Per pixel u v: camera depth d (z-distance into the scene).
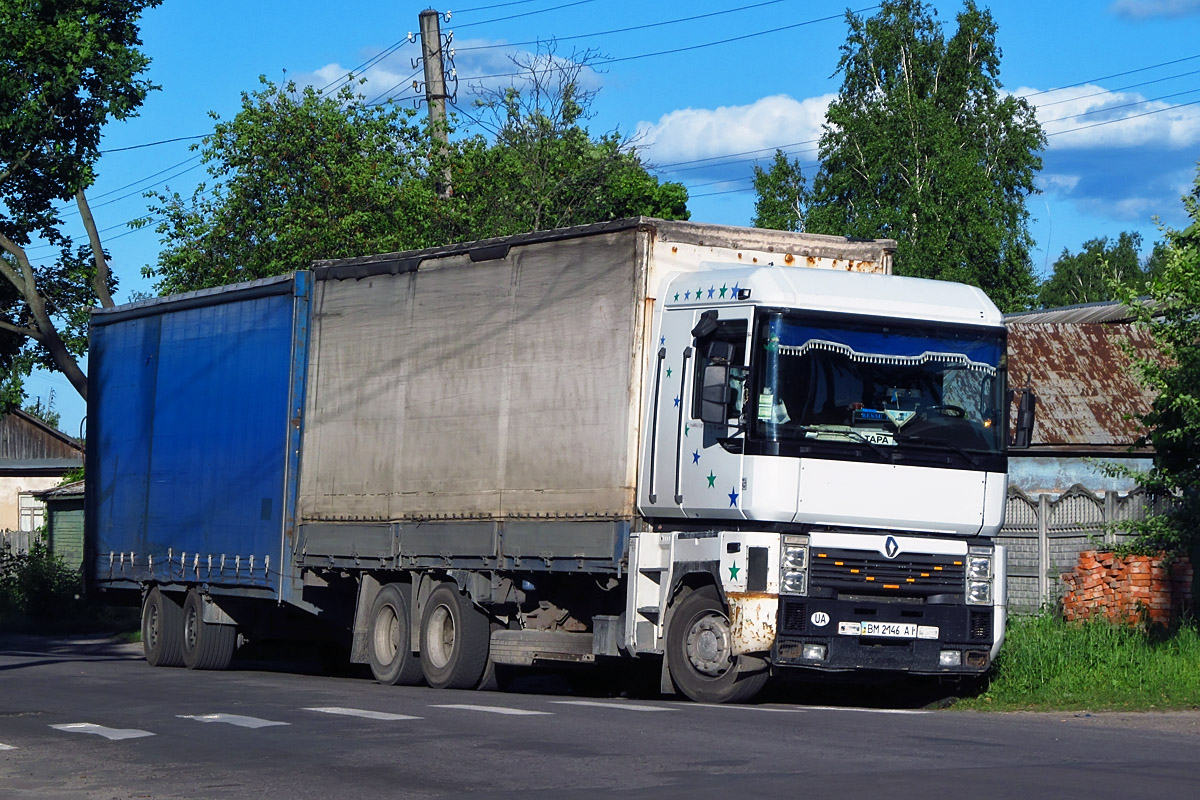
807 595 12.73
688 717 11.45
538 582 15.34
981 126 53.88
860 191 53.44
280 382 18.78
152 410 21.91
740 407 12.80
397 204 30.08
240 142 30.03
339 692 15.05
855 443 12.90
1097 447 29.84
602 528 14.05
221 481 19.94
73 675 18.47
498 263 15.72
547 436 14.80
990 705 13.68
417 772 8.83
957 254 51.38
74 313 33.78
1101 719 12.08
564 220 35.38
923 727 10.82
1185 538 16.53
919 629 13.08
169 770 9.42
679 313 13.62
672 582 13.40
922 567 13.15
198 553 20.33
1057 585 19.31
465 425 15.89
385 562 16.88
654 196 45.34
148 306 22.25
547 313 14.99
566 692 17.36
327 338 18.25
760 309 12.84
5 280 34.06
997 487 13.41
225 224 30.27
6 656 24.22
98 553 23.20
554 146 35.56
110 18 33.03
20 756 10.39
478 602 15.50
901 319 13.28
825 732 10.34
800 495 12.70
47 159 32.59
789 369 12.81
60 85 31.45
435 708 12.56
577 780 8.27
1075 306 37.50
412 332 16.86
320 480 18.09
